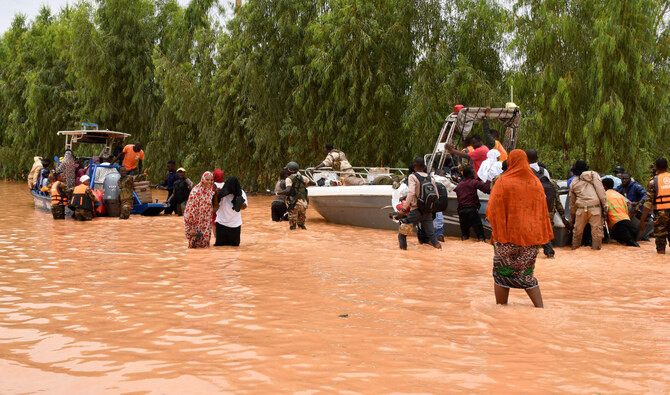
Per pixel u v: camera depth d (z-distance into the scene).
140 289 6.26
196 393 3.28
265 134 23.11
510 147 12.41
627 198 11.62
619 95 16.72
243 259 8.47
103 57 27.08
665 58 17.08
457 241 10.98
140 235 11.30
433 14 20.77
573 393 3.33
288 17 22.38
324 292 6.19
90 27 27.31
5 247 9.52
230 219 9.81
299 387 3.37
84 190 14.22
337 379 3.51
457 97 19.83
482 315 5.18
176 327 4.72
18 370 3.67
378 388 3.37
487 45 20.48
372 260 8.51
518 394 3.30
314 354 4.02
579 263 8.61
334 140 22.16
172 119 26.62
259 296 5.96
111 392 3.29
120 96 28.27
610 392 3.36
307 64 22.12
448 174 11.91
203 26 26.36
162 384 3.42
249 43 23.31
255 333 4.55
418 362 3.86
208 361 3.85
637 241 11.24
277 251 9.34
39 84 32.69
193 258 8.52
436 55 19.83
